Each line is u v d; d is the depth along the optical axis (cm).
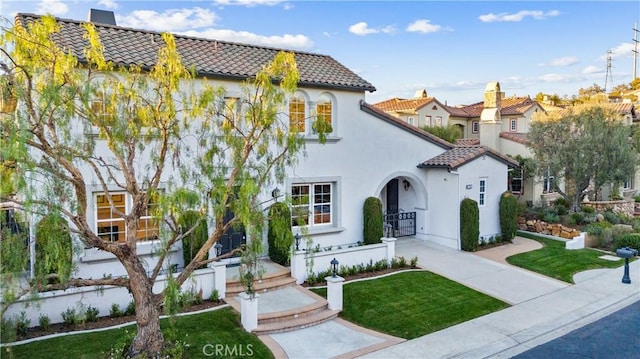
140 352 894
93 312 1116
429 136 2122
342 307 1299
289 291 1386
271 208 950
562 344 1116
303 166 1764
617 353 1063
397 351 1062
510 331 1190
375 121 1961
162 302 941
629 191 3653
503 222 2155
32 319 1064
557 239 2250
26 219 733
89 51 904
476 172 2069
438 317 1268
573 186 2572
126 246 884
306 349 1057
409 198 2223
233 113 1003
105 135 888
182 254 1476
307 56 1989
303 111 1775
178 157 957
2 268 727
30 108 761
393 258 1691
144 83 906
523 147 2819
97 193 1370
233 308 1237
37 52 798
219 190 871
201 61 1569
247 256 941
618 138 2430
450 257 1861
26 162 697
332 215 1888
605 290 1529
